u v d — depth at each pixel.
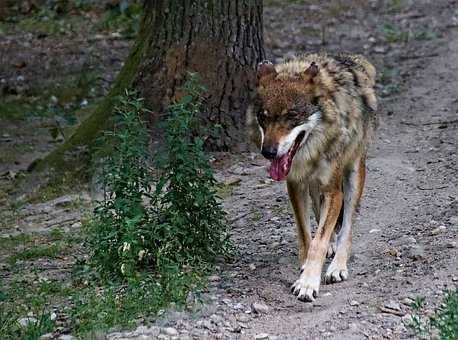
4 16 29.45
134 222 9.96
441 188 13.15
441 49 23.55
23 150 18.38
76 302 9.37
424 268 10.08
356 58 11.12
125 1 28.30
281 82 9.73
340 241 10.49
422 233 11.33
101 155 14.79
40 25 28.69
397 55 23.53
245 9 15.76
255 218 12.84
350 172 10.66
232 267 10.69
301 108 9.60
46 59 25.20
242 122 15.81
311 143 9.83
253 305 9.17
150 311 9.10
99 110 16.08
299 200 10.30
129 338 8.51
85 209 14.09
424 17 27.98
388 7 29.77
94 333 8.48
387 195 13.12
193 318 8.93
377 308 9.08
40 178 15.62
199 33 15.55
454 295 8.71
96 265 10.37
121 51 25.81
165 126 10.88
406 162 14.57
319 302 9.46
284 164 9.60
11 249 12.51
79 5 29.88
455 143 15.43
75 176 15.43
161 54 15.62
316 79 9.73
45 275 10.98
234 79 15.70
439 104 18.34
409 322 8.64
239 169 14.95
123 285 9.89
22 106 21.38
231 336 8.55
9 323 8.95
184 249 10.45
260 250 11.47
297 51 24.69
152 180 10.79
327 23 28.11
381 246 11.09
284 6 30.70
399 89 19.98
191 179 10.52
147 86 15.55
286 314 9.13
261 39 16.08
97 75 23.31
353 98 10.24
